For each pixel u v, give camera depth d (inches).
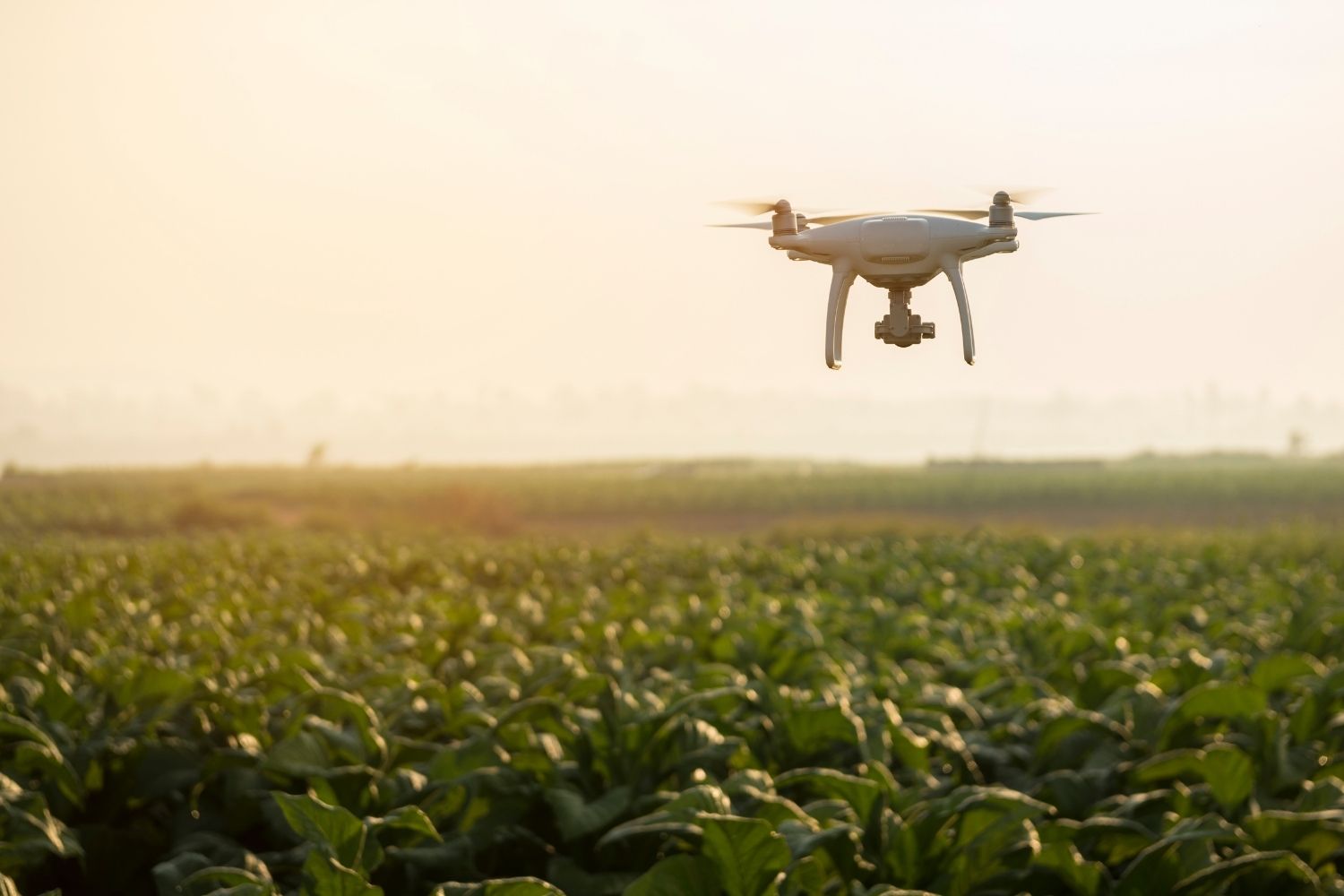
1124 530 1348.4
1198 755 204.4
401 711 254.8
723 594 503.8
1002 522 1977.1
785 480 2901.1
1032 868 177.9
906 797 194.5
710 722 231.8
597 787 213.3
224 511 1850.4
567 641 367.9
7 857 181.2
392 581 652.1
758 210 117.4
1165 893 168.2
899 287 115.0
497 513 1785.2
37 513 1886.1
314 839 153.1
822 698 248.4
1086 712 228.8
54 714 253.4
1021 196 111.5
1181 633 419.5
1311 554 904.3
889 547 828.6
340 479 3585.1
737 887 147.5
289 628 409.7
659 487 2684.5
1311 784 205.9
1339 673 243.3
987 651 341.1
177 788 229.6
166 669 256.8
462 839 184.9
